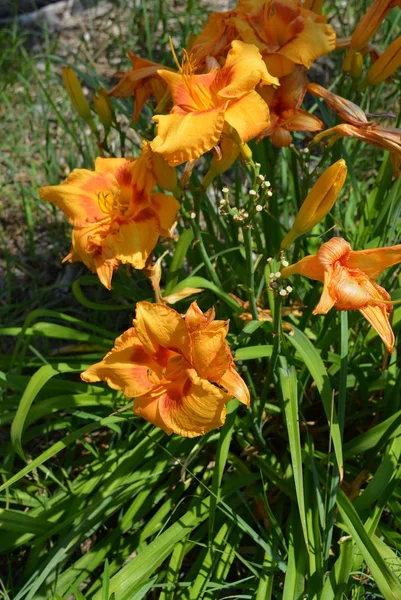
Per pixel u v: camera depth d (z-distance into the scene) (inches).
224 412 22.1
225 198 24.3
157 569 28.3
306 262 22.8
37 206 41.7
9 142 45.8
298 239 30.0
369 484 25.8
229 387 22.5
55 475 31.6
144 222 25.8
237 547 27.8
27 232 42.4
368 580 26.5
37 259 41.1
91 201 26.3
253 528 28.9
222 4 53.1
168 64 46.8
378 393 31.9
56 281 40.1
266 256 31.8
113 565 27.7
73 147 45.3
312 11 28.9
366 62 44.0
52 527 27.8
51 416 32.7
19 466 32.5
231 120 23.5
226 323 21.8
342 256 22.7
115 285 34.2
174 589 26.4
